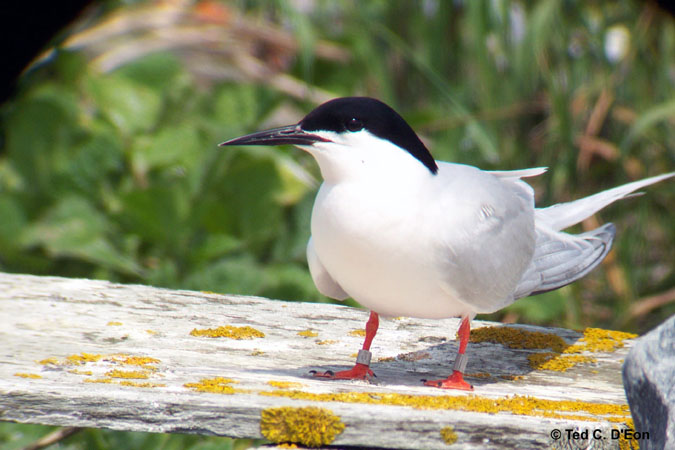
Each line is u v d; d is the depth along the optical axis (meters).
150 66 11.98
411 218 5.05
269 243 10.47
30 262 10.27
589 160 11.88
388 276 5.16
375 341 6.36
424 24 12.33
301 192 10.60
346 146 5.16
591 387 5.58
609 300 11.58
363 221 5.05
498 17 11.41
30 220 10.39
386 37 12.09
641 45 11.70
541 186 12.07
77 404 4.59
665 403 4.25
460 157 11.70
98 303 6.66
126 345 5.87
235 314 6.73
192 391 4.73
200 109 11.49
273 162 10.33
